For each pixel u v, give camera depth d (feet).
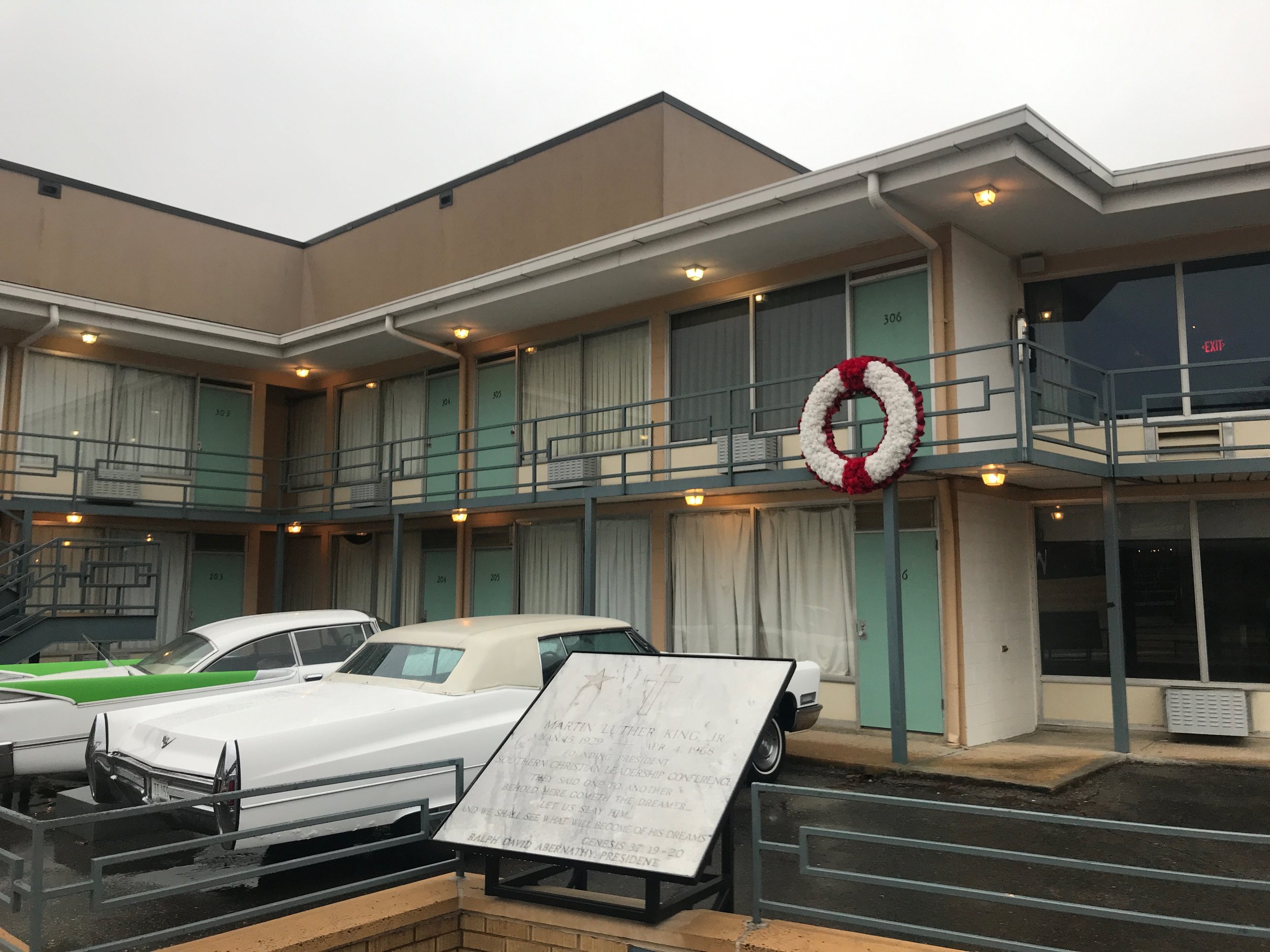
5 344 49.52
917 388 31.50
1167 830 11.75
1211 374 35.06
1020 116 28.45
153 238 58.34
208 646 28.91
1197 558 35.88
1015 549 37.99
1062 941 16.25
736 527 41.09
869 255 36.94
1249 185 31.30
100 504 49.16
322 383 61.31
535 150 52.34
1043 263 37.83
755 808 14.03
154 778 18.95
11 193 52.95
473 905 14.62
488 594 50.29
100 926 17.29
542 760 14.33
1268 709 34.24
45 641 36.60
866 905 18.04
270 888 19.29
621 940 13.37
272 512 54.34
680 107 48.29
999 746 33.81
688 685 14.37
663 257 38.68
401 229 59.16
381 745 19.20
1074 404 37.19
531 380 49.65
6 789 29.53
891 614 31.09
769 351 40.11
